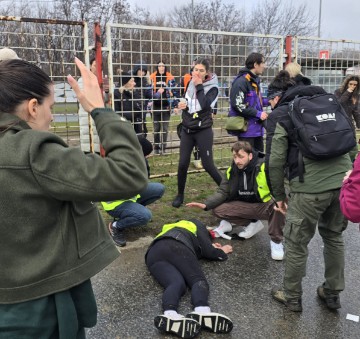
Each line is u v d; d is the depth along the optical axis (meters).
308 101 2.72
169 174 6.15
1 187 1.21
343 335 2.65
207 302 2.86
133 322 2.75
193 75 4.76
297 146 2.71
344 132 2.62
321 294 3.05
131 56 5.51
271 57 6.68
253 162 4.04
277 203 3.01
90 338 2.57
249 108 5.09
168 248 3.19
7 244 1.26
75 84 1.36
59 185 1.22
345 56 7.49
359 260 3.75
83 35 5.24
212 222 4.62
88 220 1.39
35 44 5.23
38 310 1.27
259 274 3.46
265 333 2.66
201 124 4.77
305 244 2.82
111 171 1.26
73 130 7.05
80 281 1.33
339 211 2.79
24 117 1.31
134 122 6.10
